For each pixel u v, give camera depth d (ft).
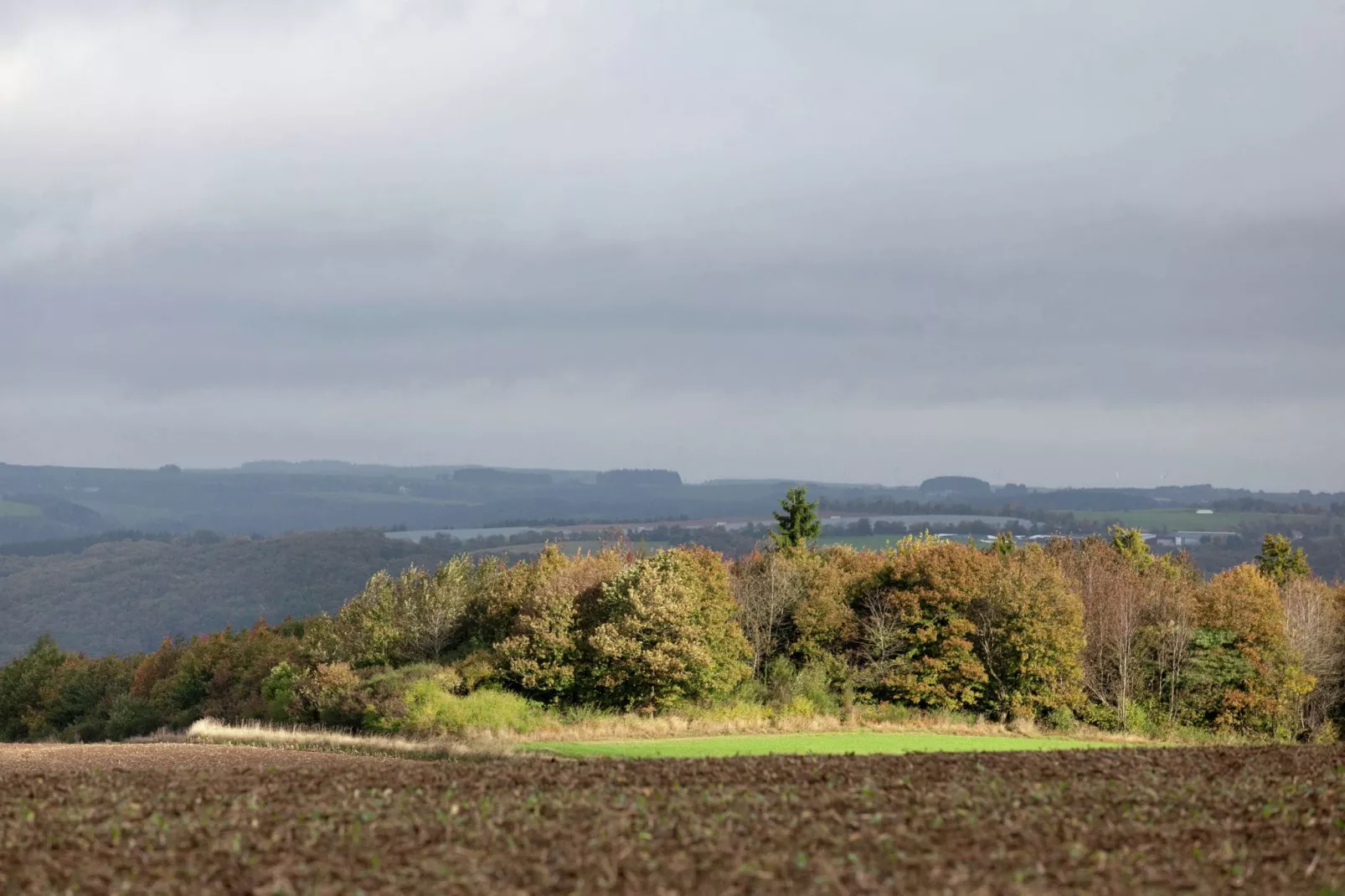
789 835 63.21
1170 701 245.65
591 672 213.66
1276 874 56.34
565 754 147.64
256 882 56.59
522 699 205.87
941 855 58.70
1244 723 239.50
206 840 64.90
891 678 239.50
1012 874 55.57
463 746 155.33
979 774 84.64
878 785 78.95
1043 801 72.49
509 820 68.95
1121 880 55.16
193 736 183.93
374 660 242.78
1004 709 237.25
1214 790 76.59
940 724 215.92
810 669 244.01
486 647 240.12
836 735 185.26
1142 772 84.89
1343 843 61.87
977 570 251.39
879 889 53.26
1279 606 250.78
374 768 96.58
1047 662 234.79
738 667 231.71
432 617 250.37
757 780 82.84
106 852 62.75
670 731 186.09
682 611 214.48
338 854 61.46
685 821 67.00
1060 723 231.50
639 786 80.48
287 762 127.24
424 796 77.92
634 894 53.42
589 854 60.03
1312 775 82.58
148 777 92.43
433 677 209.15
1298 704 245.45
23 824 70.59
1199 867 57.67
